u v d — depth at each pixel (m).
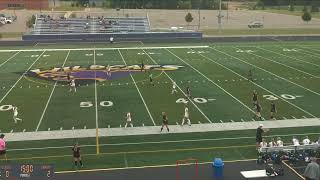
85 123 26.42
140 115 27.94
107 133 24.66
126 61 47.62
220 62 46.72
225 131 24.91
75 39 66.50
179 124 26.14
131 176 19.17
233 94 33.12
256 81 37.44
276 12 115.44
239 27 85.25
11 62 47.03
